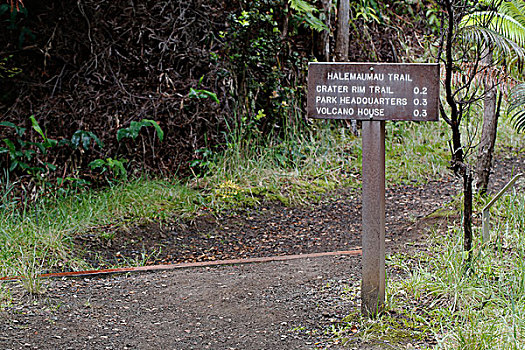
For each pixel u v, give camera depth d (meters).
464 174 3.95
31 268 4.75
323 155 8.34
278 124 8.91
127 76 8.36
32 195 7.00
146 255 5.74
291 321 3.69
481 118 8.27
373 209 3.51
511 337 2.99
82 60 8.24
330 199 7.35
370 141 3.49
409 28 10.63
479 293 3.63
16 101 7.88
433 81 3.37
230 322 3.74
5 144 7.45
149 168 7.94
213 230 6.45
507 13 5.61
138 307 4.04
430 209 6.51
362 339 3.29
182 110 8.28
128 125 8.04
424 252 4.80
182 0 8.55
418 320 3.46
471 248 3.95
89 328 3.63
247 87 8.63
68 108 8.02
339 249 5.80
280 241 6.14
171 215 6.59
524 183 6.57
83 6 8.09
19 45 7.96
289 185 7.60
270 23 8.61
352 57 10.01
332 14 9.85
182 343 3.44
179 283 4.59
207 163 7.76
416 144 8.59
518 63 5.00
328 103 3.49
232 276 4.74
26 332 3.51
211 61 8.55
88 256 5.55
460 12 4.12
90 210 6.31
